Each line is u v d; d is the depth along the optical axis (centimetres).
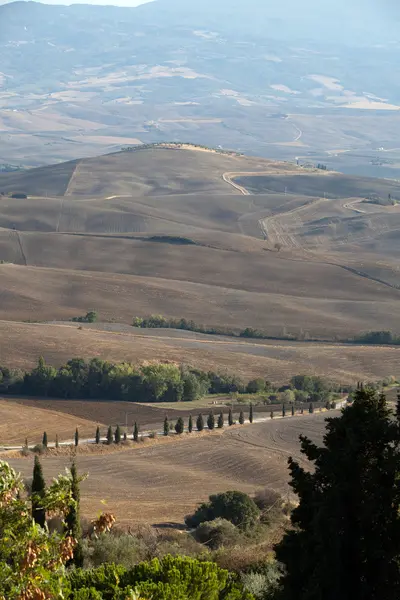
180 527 11375
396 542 4309
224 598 4684
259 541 8131
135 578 4709
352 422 4506
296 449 19188
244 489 15675
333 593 4259
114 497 14512
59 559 3062
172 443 19812
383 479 4334
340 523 4338
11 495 3097
